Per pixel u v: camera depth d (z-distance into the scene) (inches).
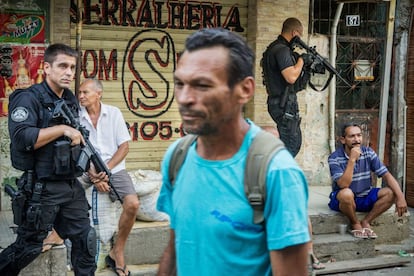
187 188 74.4
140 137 257.6
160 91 259.0
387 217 247.1
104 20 246.4
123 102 253.4
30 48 230.1
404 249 243.3
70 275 194.1
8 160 232.1
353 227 236.1
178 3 258.5
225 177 71.9
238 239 71.4
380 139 260.7
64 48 150.2
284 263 69.9
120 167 192.5
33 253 154.2
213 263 72.2
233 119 72.2
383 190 235.6
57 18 233.1
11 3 225.8
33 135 144.4
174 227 78.0
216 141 73.2
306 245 70.9
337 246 229.1
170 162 79.7
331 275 219.8
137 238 204.8
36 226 150.1
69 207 156.4
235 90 71.0
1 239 201.3
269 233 70.2
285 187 69.6
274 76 229.9
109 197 193.8
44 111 149.6
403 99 311.7
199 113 69.9
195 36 71.4
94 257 161.6
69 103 156.3
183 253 74.6
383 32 302.5
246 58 71.4
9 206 234.1
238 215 70.7
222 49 70.1
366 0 257.4
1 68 226.8
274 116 232.5
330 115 292.2
